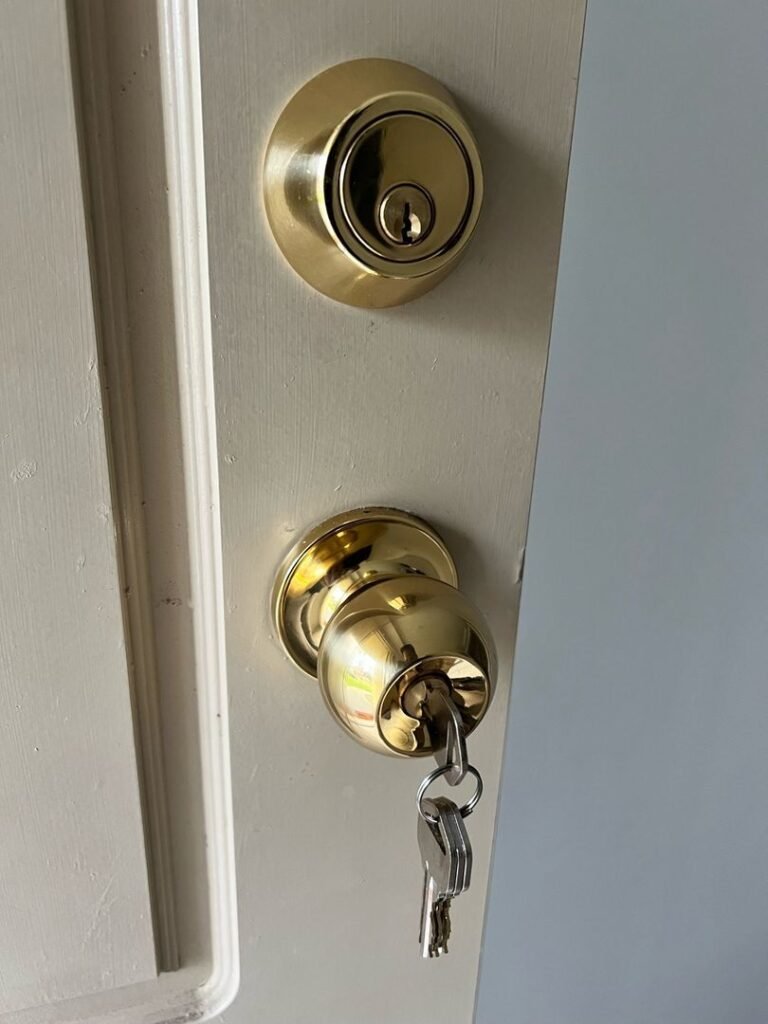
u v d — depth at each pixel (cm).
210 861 39
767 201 35
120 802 35
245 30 25
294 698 35
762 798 53
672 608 43
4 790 34
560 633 41
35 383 28
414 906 41
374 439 31
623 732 46
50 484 30
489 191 29
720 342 37
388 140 24
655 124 32
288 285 28
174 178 28
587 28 29
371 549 32
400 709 28
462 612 29
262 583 32
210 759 37
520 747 43
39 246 27
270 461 30
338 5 25
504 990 51
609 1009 57
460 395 31
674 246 35
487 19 27
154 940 39
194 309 29
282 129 26
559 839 48
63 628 32
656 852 52
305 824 37
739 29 31
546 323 31
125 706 34
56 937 37
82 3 25
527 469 33
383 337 30
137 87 27
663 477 40
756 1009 64
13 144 25
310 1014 42
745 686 48
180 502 32
